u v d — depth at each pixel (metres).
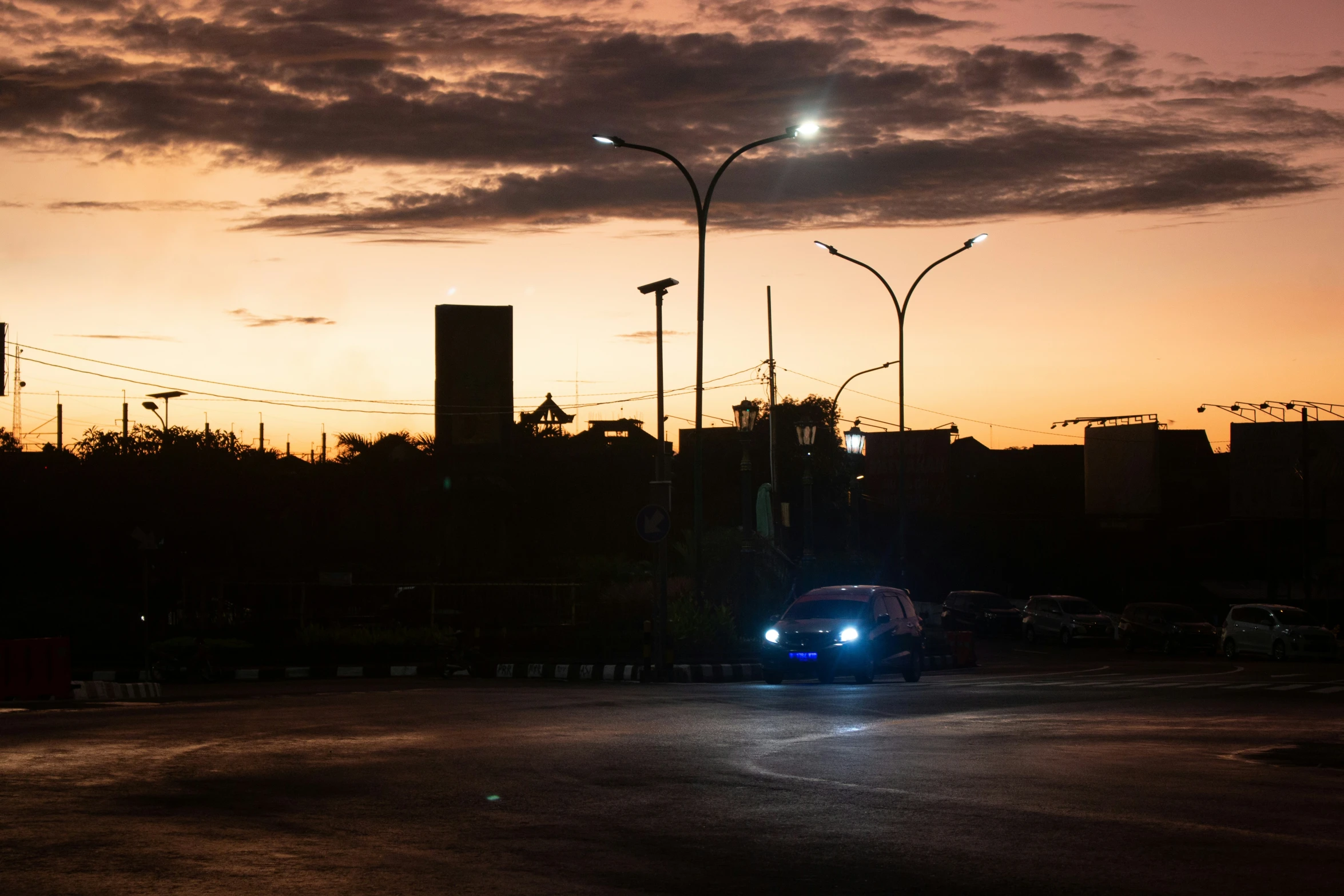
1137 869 7.04
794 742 13.12
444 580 44.78
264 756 11.59
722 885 6.62
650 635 26.83
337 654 31.42
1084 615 49.72
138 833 7.89
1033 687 23.64
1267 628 40.38
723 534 39.66
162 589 40.44
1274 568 66.06
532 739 13.14
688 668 28.09
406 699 18.95
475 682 26.14
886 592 27.00
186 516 41.06
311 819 8.47
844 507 70.31
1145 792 9.85
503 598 35.88
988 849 7.58
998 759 11.81
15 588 37.75
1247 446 60.81
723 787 9.94
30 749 11.95
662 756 11.80
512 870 6.93
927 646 35.12
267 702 18.33
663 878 6.79
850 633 25.00
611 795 9.55
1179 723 15.84
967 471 83.75
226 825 8.19
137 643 32.91
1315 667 35.28
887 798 9.47
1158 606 45.84
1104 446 67.19
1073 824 8.41
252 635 33.81
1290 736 14.30
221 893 6.34
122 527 40.16
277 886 6.51
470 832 8.05
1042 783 10.30
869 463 69.94
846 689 22.28
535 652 32.00
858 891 6.52
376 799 9.30
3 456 42.41
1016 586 71.69
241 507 42.84
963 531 72.69
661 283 27.33
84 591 38.97
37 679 19.61
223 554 42.41
